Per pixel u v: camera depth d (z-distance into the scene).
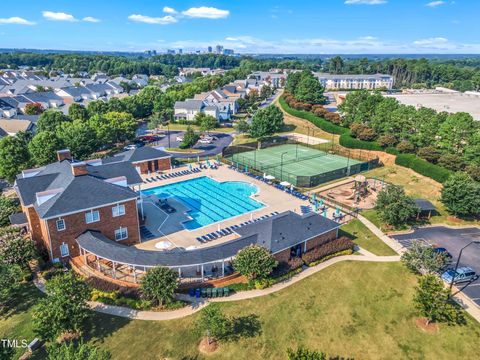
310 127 111.94
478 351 28.72
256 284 36.03
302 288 36.28
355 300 34.50
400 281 37.56
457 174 54.28
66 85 187.25
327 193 62.66
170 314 32.38
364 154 82.62
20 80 188.88
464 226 50.53
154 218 52.66
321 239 43.38
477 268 40.41
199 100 130.50
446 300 33.62
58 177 44.75
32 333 30.06
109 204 41.72
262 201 59.22
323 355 22.34
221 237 46.91
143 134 110.44
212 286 36.12
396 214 48.41
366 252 43.53
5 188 67.06
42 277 38.03
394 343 29.36
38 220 42.50
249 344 29.00
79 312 28.88
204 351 28.27
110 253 36.56
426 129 72.69
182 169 75.62
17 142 65.44
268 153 87.12
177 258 35.75
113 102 119.75
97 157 82.12
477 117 109.44
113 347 28.59
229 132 113.12
